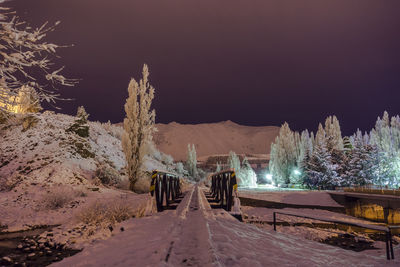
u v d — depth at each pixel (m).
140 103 26.03
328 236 13.38
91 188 20.78
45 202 14.82
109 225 9.12
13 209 13.55
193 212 10.80
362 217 29.50
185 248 5.04
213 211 10.85
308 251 5.94
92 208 10.68
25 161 24.28
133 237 6.10
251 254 4.75
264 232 7.86
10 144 27.28
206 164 194.62
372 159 45.88
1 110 3.25
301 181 56.94
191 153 120.38
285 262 4.49
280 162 69.50
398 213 25.38
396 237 15.12
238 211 10.41
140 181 26.59
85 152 29.86
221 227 6.93
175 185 19.64
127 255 4.57
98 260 4.42
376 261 5.23
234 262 4.13
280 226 16.12
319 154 50.62
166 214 9.61
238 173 76.44
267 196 35.72
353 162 47.34
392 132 74.38
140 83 26.06
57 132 30.83
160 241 5.42
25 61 3.20
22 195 16.67
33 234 9.23
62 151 27.17
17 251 6.75
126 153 25.58
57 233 8.55
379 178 45.19
